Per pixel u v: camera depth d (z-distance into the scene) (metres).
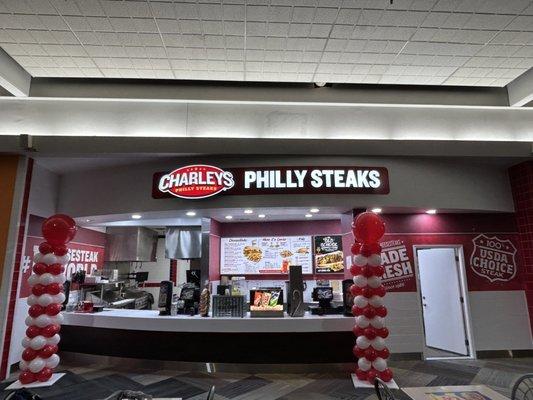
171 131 5.00
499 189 5.87
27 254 5.24
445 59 4.14
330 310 5.07
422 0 3.19
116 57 4.02
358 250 4.48
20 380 4.18
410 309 5.52
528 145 5.18
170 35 3.63
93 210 5.70
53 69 4.27
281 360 4.74
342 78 4.57
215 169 5.15
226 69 4.30
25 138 4.67
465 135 5.23
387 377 4.12
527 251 5.70
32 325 4.27
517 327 5.62
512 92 5.05
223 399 3.82
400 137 5.17
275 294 4.95
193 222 6.61
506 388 4.14
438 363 5.20
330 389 4.10
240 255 6.75
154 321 4.78
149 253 8.92
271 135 5.07
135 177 5.51
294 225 6.80
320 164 5.27
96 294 6.33
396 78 4.58
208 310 4.93
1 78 4.12
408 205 5.29
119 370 4.80
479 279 5.75
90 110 4.98
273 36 3.67
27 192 5.02
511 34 3.67
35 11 3.27
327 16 3.39
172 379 4.45
